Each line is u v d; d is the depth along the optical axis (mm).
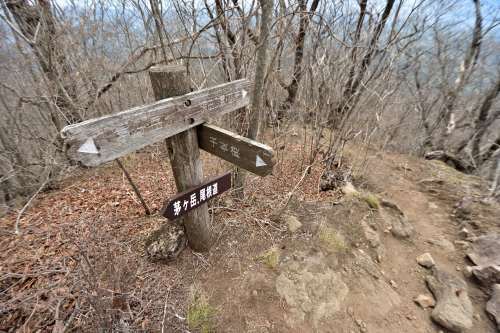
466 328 2131
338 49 3291
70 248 2344
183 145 1763
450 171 4664
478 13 6508
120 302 1729
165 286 2088
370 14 3152
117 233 2572
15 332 1728
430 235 3123
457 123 8867
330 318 2062
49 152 3637
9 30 3404
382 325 2127
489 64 7711
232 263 2326
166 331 1772
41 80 3482
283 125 3938
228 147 1766
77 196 3369
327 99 3443
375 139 5449
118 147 1277
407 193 3838
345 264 2455
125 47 4277
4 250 2416
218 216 2826
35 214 3016
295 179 3674
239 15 2748
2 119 4277
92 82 3820
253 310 2004
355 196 3270
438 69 8297
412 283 2537
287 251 2469
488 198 3541
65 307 1843
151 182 3639
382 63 3275
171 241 2275
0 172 4188
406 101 7645
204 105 1731
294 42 3131
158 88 1574
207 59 3240
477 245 2857
